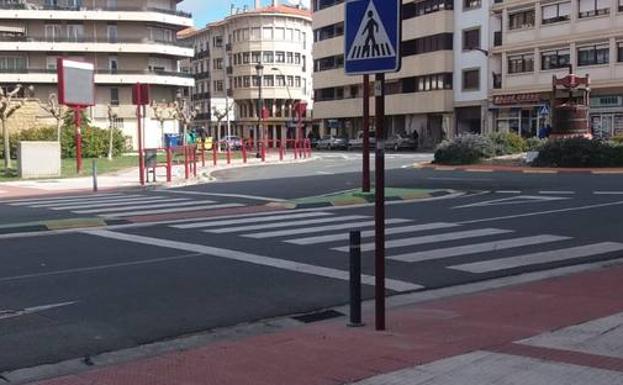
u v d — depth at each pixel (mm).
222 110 98438
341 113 82312
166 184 26781
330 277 9688
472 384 4992
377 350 6062
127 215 16781
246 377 5449
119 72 81375
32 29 80500
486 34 59219
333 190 22312
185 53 86438
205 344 6816
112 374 5680
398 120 73125
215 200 20188
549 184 22953
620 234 12898
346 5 6375
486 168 31688
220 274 9883
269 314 7938
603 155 29797
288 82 113938
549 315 7238
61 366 6191
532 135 54594
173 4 87375
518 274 9914
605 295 8148
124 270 10172
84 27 81375
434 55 64375
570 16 50875
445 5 63094
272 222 15102
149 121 82625
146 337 7059
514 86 56000
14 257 11273
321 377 5363
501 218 15141
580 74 50281
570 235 12875
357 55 6305
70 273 9984
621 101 48094
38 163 30750
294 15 113438
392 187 22703
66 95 32062
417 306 8148
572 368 5277
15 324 7457
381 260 6734
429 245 11984
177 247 12078
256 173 32719
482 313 7508
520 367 5344
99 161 43750
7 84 78812
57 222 15016
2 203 20375
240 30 114188
